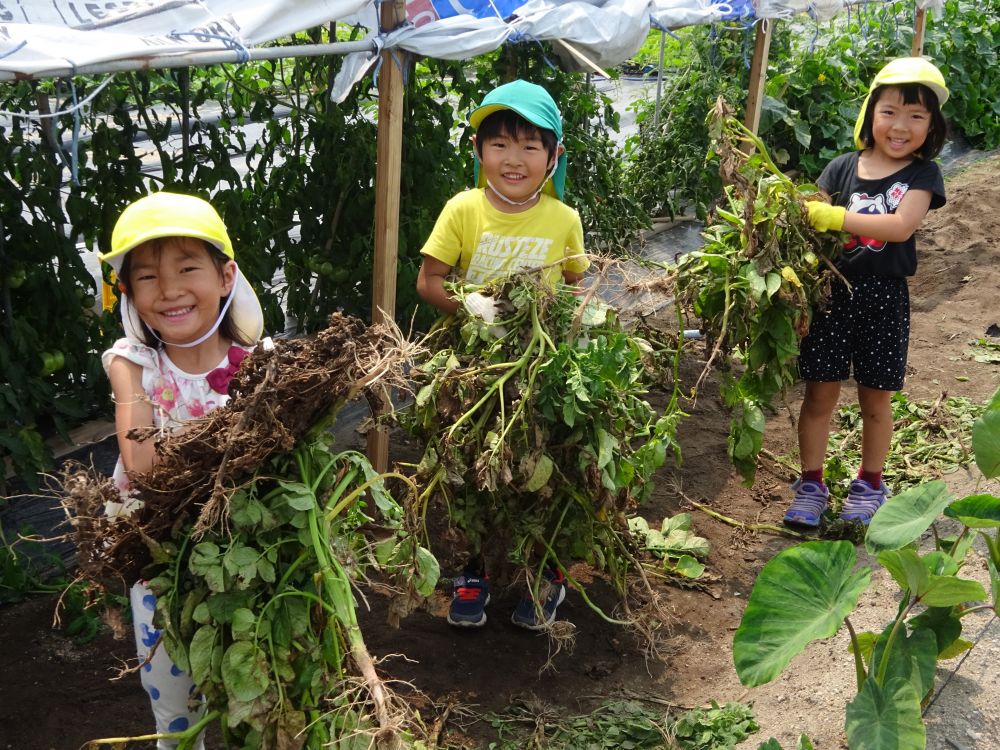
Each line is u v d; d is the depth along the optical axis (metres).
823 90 8.56
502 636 3.41
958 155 10.10
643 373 3.42
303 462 2.03
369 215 4.64
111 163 4.27
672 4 4.70
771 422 5.03
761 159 3.56
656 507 4.25
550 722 2.97
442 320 3.24
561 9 3.97
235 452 1.90
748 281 3.41
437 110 4.86
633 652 3.35
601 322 3.01
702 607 3.61
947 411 4.98
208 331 2.22
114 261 2.11
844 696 2.86
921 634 2.42
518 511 3.11
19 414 3.80
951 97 10.21
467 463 3.01
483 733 2.94
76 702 2.97
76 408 4.14
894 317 3.76
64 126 4.23
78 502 1.85
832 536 4.04
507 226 3.12
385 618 3.45
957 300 6.56
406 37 3.33
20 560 3.51
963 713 2.65
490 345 2.98
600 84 11.36
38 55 2.27
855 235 3.67
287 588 2.00
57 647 3.21
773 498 4.38
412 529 2.33
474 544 3.20
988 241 7.44
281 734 1.97
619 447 3.13
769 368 3.64
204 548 1.91
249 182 4.70
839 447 4.69
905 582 2.39
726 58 7.48
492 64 5.14
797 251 3.50
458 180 4.88
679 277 3.54
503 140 2.99
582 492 3.09
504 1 3.82
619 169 6.79
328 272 4.63
